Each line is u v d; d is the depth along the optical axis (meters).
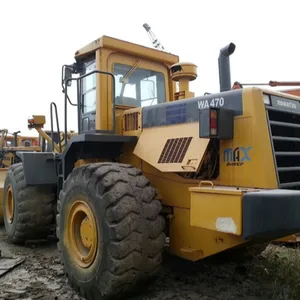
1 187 6.58
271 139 3.12
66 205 3.82
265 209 2.57
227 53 3.73
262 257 4.37
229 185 3.24
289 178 3.27
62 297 3.47
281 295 3.32
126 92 4.66
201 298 3.36
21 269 4.27
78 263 3.58
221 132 3.16
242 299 3.34
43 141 7.36
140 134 4.07
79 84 4.94
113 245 3.13
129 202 3.22
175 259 4.36
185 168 3.29
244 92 3.20
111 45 4.47
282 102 3.33
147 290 3.51
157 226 3.33
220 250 3.18
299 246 4.44
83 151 4.41
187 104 3.61
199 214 2.95
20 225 5.23
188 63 4.47
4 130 11.95
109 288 3.15
